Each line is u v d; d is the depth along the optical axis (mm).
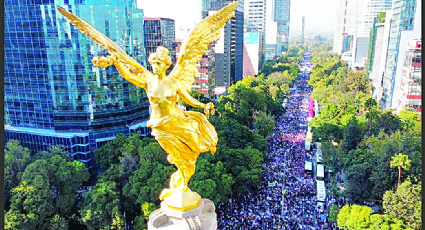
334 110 105188
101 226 54625
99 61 18594
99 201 55156
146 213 52688
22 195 52906
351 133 85938
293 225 58625
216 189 58469
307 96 172125
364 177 66250
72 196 60156
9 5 77750
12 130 86562
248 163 73750
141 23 93500
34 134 84812
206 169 60781
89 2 80688
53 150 75125
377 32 139125
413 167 61438
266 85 144625
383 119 88250
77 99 83062
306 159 88875
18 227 50438
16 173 63344
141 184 57406
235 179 66375
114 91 85812
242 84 139125
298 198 67812
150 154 63469
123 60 19281
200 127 20500
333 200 67250
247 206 64625
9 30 79688
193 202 20547
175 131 19156
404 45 102688
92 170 85875
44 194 54250
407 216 51750
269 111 126000
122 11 86188
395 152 64750
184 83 20359
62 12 19344
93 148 86000
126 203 60312
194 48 20094
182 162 20078
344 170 79000
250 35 198000
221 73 159750
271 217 61031
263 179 75938
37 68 81688
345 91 131500
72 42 79125
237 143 82750
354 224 51094
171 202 20547
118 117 88250
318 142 99062
